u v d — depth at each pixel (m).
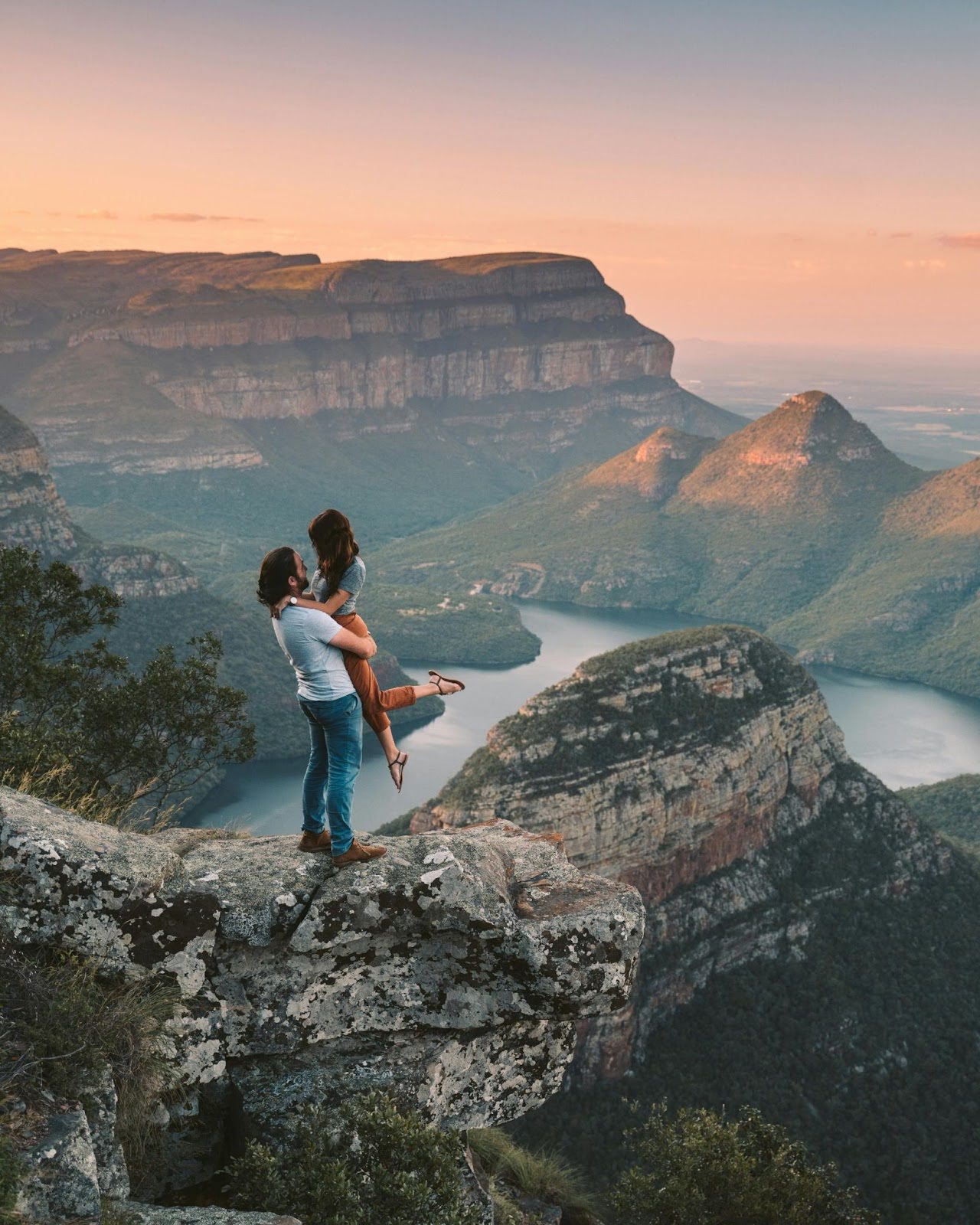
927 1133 79.19
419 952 8.46
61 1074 6.64
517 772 90.06
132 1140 7.24
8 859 7.40
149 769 22.66
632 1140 21.23
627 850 90.12
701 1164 19.11
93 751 22.05
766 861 96.56
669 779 91.50
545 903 8.83
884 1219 71.75
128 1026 7.27
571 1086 75.75
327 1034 8.22
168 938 7.70
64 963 7.34
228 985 8.03
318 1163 7.50
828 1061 83.12
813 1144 77.38
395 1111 7.77
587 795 88.94
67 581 22.52
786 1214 18.67
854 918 95.12
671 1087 78.19
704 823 92.88
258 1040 8.02
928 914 97.56
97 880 7.50
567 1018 8.63
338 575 8.27
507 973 8.46
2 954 7.11
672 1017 85.19
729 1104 78.38
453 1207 7.61
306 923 8.01
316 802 8.71
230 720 23.81
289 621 8.15
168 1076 7.46
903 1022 86.94
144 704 22.47
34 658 21.69
